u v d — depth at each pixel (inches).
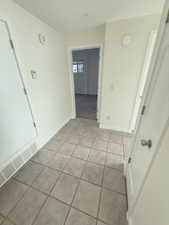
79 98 238.5
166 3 31.8
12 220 45.6
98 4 59.8
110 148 85.7
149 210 27.5
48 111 93.7
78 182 60.1
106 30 80.7
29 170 67.9
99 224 43.8
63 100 116.5
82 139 97.3
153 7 62.7
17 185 59.1
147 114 38.9
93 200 51.7
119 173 65.1
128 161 58.4
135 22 73.9
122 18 74.6
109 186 57.7
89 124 123.8
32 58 71.6
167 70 27.3
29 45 68.3
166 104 25.1
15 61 60.8
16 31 59.0
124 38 78.5
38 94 80.4
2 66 54.6
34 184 59.4
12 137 63.4
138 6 61.8
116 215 46.3
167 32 29.9
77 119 137.1
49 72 90.0
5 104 57.8
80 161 74.1
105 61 89.8
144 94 43.3
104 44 87.4
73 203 50.7
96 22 80.1
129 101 96.7
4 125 58.4
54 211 48.0
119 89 95.1
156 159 26.6
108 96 100.6
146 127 37.8
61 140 96.5
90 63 239.8
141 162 38.2
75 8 62.8
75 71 258.4
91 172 66.0
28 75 69.9
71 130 112.0
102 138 98.2
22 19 61.7
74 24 82.7
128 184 52.8
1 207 49.9
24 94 68.7
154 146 27.9
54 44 92.2
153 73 36.9
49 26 84.0
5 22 53.4
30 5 59.3
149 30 73.5
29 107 73.4
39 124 84.2
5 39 54.4
